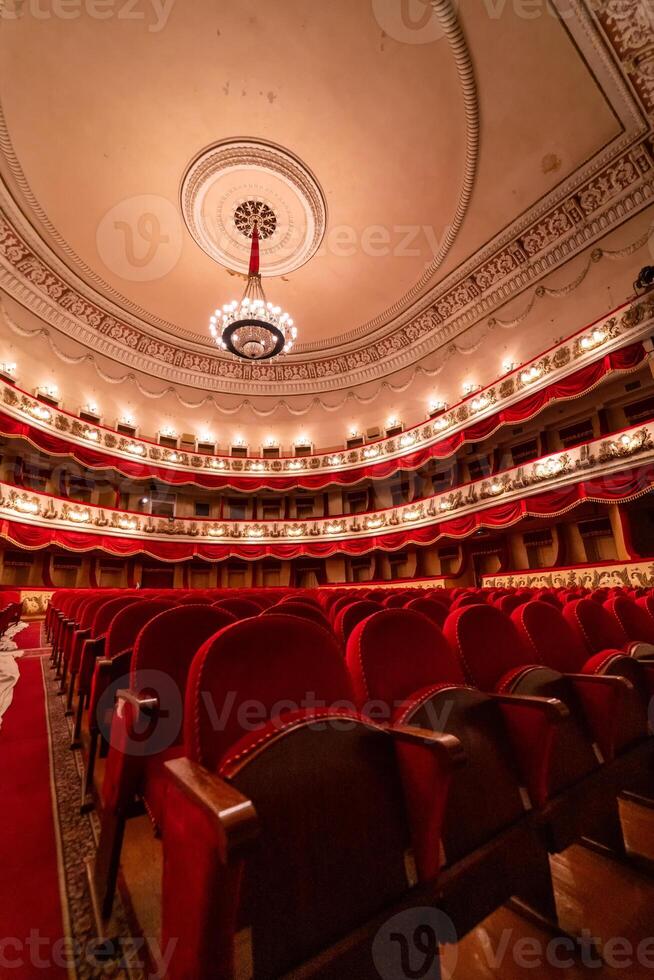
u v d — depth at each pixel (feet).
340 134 21.95
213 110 21.06
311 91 20.22
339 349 38.78
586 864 3.75
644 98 19.07
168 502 40.78
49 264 28.04
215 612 3.97
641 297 21.80
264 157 23.04
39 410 29.12
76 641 7.34
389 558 38.99
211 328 23.89
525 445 31.55
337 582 40.88
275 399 42.37
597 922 3.07
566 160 22.22
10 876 3.28
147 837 4.04
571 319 26.45
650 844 3.99
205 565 40.88
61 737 6.32
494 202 24.70
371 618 3.62
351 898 2.16
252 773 2.10
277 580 41.83
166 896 2.08
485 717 3.35
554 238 25.54
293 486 40.24
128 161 23.11
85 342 32.94
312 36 18.31
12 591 27.99
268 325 20.48
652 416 25.53
